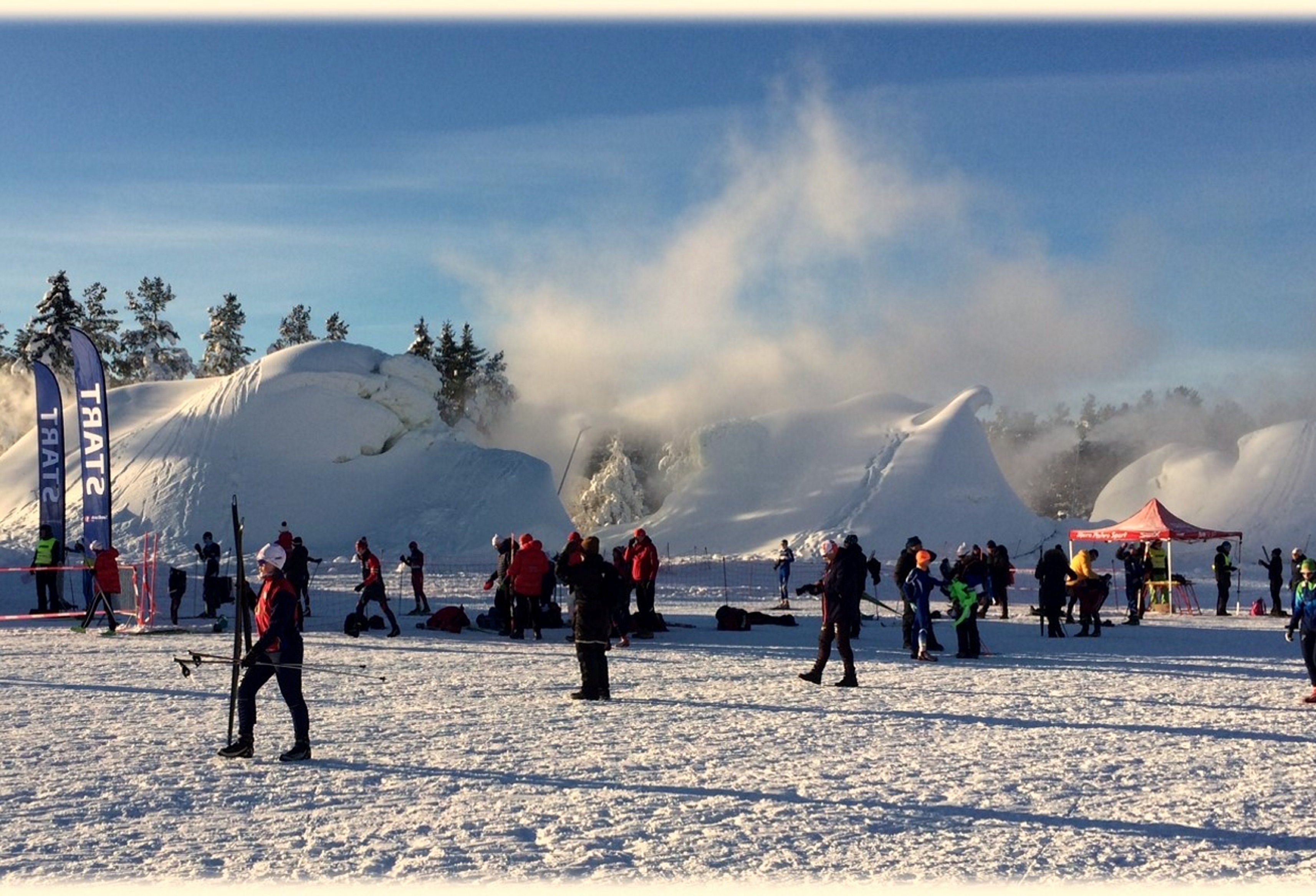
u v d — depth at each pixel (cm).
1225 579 3666
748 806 859
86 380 2658
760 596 4325
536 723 1263
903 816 830
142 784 925
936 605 3894
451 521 6209
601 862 709
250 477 6175
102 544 2667
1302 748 1125
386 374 6900
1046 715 1342
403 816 826
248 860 707
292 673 1032
